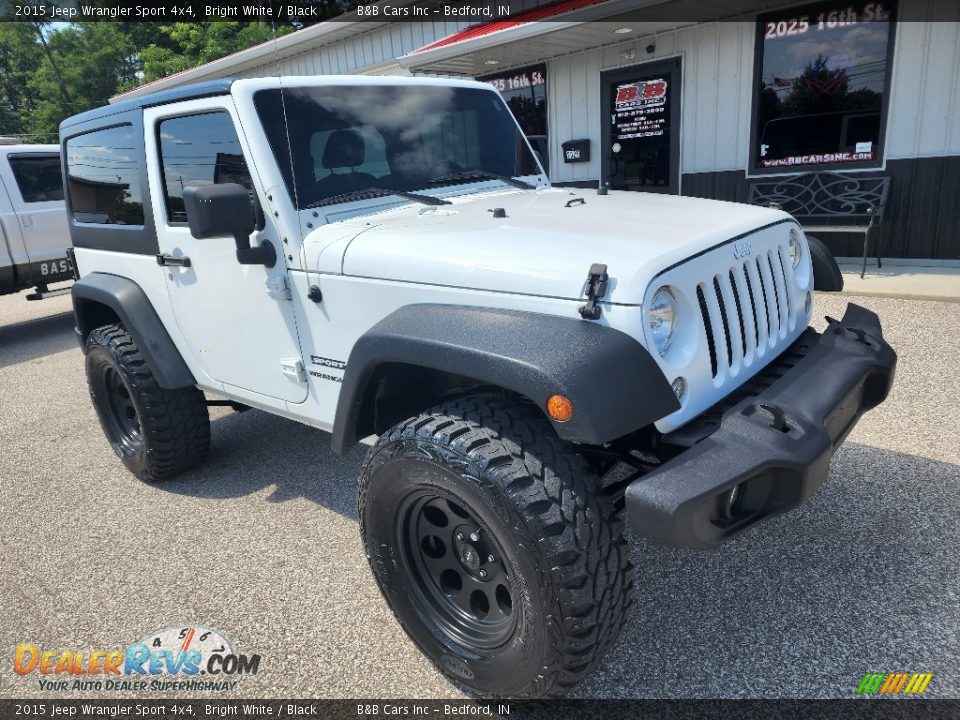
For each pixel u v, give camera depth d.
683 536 1.72
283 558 3.10
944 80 6.82
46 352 7.79
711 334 2.15
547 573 1.82
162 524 3.48
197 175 3.00
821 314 5.80
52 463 4.43
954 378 4.36
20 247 8.48
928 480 3.24
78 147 3.83
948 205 7.09
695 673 2.25
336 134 2.87
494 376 1.85
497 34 8.38
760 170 8.20
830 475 3.35
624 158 9.38
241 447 4.36
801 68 7.62
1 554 3.32
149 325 3.47
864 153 7.46
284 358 2.86
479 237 2.29
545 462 1.89
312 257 2.58
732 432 1.90
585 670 1.93
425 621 2.27
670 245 2.05
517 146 3.61
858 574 2.64
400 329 2.11
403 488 2.11
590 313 1.86
